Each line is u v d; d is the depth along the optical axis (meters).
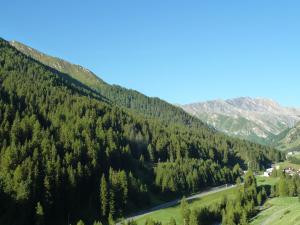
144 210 176.38
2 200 137.00
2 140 171.62
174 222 131.38
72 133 196.62
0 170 149.38
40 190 147.38
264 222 145.75
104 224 154.50
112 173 175.25
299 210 140.25
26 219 137.75
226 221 146.50
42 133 185.00
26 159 151.75
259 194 187.00
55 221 146.62
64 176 157.38
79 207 158.88
